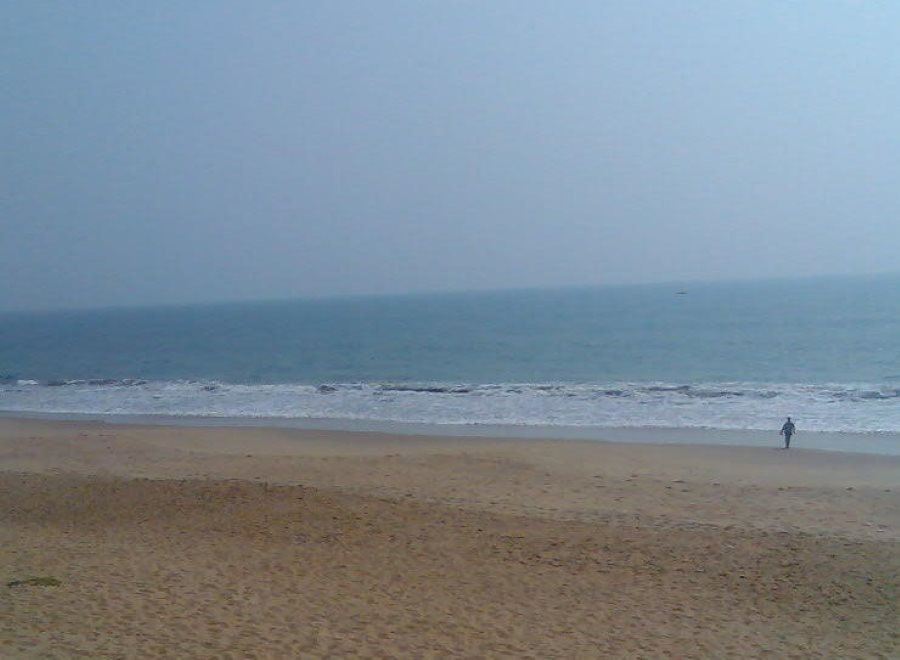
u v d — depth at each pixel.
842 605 10.25
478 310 153.50
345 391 42.97
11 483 17.33
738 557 12.33
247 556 11.84
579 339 77.44
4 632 8.02
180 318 170.25
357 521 14.21
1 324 179.75
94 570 10.61
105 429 30.86
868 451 24.73
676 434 28.45
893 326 78.50
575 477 19.89
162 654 7.70
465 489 18.16
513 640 8.77
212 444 26.97
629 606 10.13
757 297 158.62
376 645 8.37
